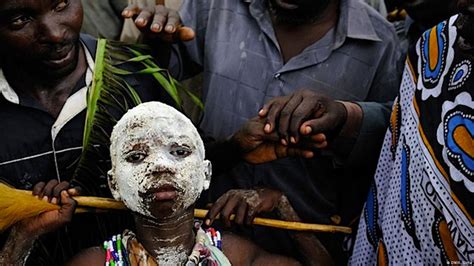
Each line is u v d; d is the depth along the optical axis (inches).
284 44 101.6
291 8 98.0
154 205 74.4
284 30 101.7
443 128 77.0
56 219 80.0
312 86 100.0
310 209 99.7
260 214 92.9
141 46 94.2
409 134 81.4
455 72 77.2
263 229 96.8
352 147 92.1
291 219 88.7
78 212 84.4
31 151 85.8
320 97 87.1
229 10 104.3
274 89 100.5
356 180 98.3
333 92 100.2
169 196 73.9
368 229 87.6
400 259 81.0
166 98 93.9
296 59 100.0
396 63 103.1
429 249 78.7
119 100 88.7
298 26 100.9
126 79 90.7
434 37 81.4
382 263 83.4
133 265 77.2
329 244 98.0
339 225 99.0
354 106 91.5
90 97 86.8
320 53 100.2
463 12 73.5
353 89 100.7
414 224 79.5
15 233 80.3
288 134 85.2
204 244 78.5
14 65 85.5
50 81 86.0
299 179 99.3
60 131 86.4
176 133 74.9
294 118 85.0
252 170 99.7
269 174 99.4
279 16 100.3
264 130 86.2
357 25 100.3
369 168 95.8
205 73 104.3
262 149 89.9
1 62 85.7
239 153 90.0
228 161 92.5
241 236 86.0
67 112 86.7
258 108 100.7
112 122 87.7
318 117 86.9
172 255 77.4
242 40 102.6
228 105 101.8
